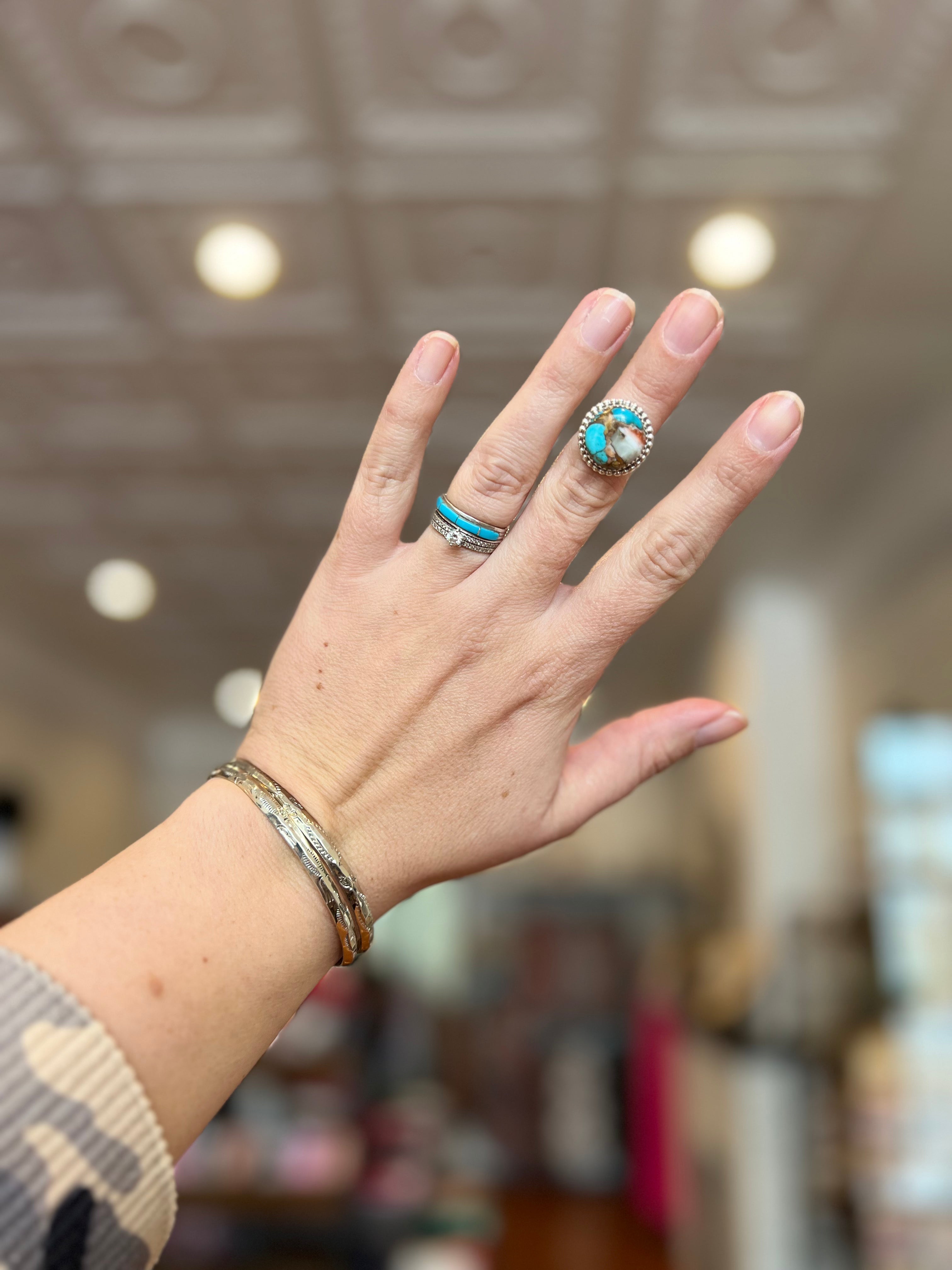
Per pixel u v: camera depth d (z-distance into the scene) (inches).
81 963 13.6
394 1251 110.0
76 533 185.9
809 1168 131.4
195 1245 117.6
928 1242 111.6
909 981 139.9
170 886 14.9
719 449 17.8
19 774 273.4
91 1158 12.5
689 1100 182.2
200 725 368.2
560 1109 245.4
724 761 239.0
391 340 118.3
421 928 342.3
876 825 175.9
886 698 176.9
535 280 105.3
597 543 160.1
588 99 81.0
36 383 131.0
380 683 17.9
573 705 18.3
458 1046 248.2
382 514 18.1
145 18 73.5
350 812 17.4
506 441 17.6
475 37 75.2
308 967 15.5
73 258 103.2
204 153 87.4
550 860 362.6
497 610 18.0
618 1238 199.9
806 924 144.0
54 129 84.5
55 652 271.9
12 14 73.5
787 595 214.5
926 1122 115.4
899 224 95.4
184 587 217.6
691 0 71.4
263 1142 113.5
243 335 118.0
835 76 78.2
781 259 101.7
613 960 273.6
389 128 84.2
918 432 137.5
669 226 96.3
